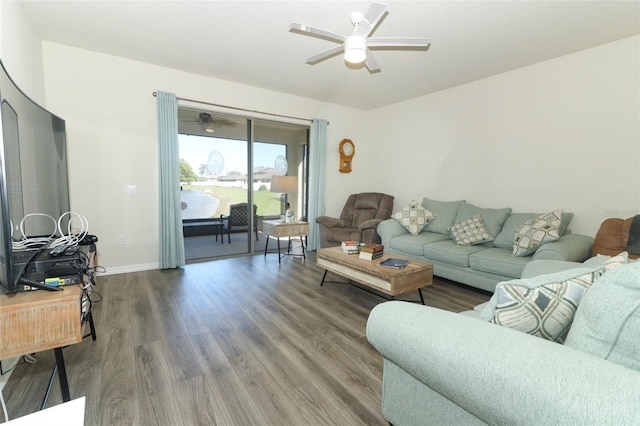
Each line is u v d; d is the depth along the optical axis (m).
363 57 2.25
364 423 1.43
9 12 2.14
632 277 0.77
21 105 1.54
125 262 3.64
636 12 2.37
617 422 0.59
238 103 4.26
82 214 3.35
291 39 2.94
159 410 1.47
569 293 1.02
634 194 2.79
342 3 2.32
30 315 1.27
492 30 2.66
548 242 2.77
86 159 3.34
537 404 0.69
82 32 2.86
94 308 2.63
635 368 0.77
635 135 2.76
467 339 0.88
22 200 1.54
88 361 1.86
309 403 1.55
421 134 4.70
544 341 0.83
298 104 4.84
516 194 3.61
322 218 4.77
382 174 5.40
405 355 1.01
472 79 3.91
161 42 3.04
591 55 2.99
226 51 3.22
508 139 3.66
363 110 5.60
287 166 5.18
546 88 3.31
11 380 1.67
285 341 2.15
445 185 4.38
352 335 2.25
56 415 0.75
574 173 3.14
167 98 3.64
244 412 1.48
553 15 2.42
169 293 3.01
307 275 3.70
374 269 2.56
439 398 1.08
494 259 2.91
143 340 2.12
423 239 3.72
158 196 3.74
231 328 2.32
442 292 3.21
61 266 1.47
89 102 3.31
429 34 2.74
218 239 5.40
